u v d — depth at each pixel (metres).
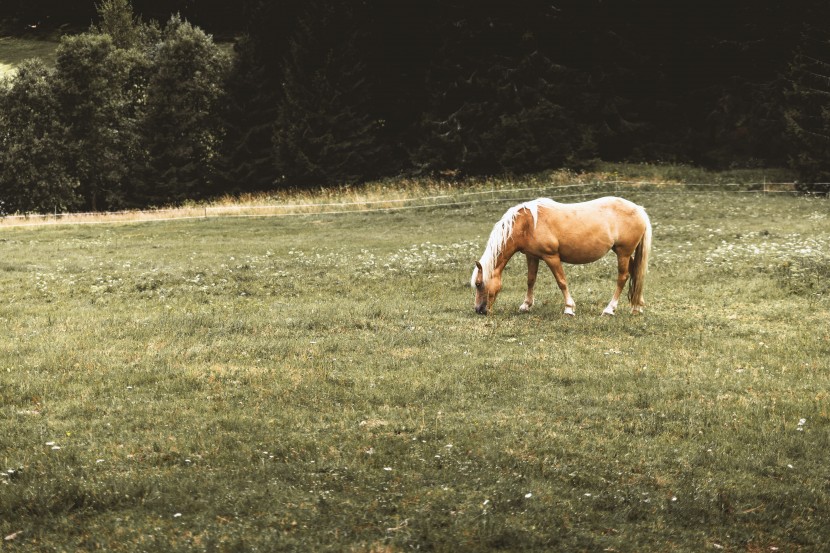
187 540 6.03
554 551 6.04
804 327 13.34
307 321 13.84
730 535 6.41
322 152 46.59
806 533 6.43
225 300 16.75
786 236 24.59
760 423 8.73
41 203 45.97
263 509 6.55
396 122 52.91
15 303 16.33
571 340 12.51
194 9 81.62
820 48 39.31
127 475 7.18
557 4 47.06
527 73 45.62
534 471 7.42
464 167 45.44
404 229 31.23
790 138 39.72
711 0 46.47
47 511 6.49
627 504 6.83
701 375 10.53
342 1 48.59
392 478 7.24
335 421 8.73
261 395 9.61
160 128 49.34
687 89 48.84
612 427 8.64
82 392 9.72
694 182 39.91
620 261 14.37
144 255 24.97
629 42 46.94
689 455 7.87
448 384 10.05
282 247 26.66
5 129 46.34
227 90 50.28
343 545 5.97
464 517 6.44
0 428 8.41
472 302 15.81
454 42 47.28
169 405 9.23
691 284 17.47
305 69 48.41
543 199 14.42
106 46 48.16
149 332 13.11
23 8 86.00
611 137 47.00
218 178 50.03
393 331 13.11
